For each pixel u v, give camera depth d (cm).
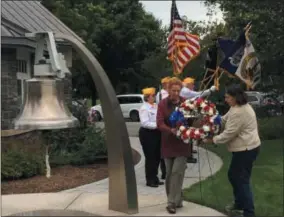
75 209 577
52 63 514
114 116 541
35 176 802
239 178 530
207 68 1004
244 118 518
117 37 3156
